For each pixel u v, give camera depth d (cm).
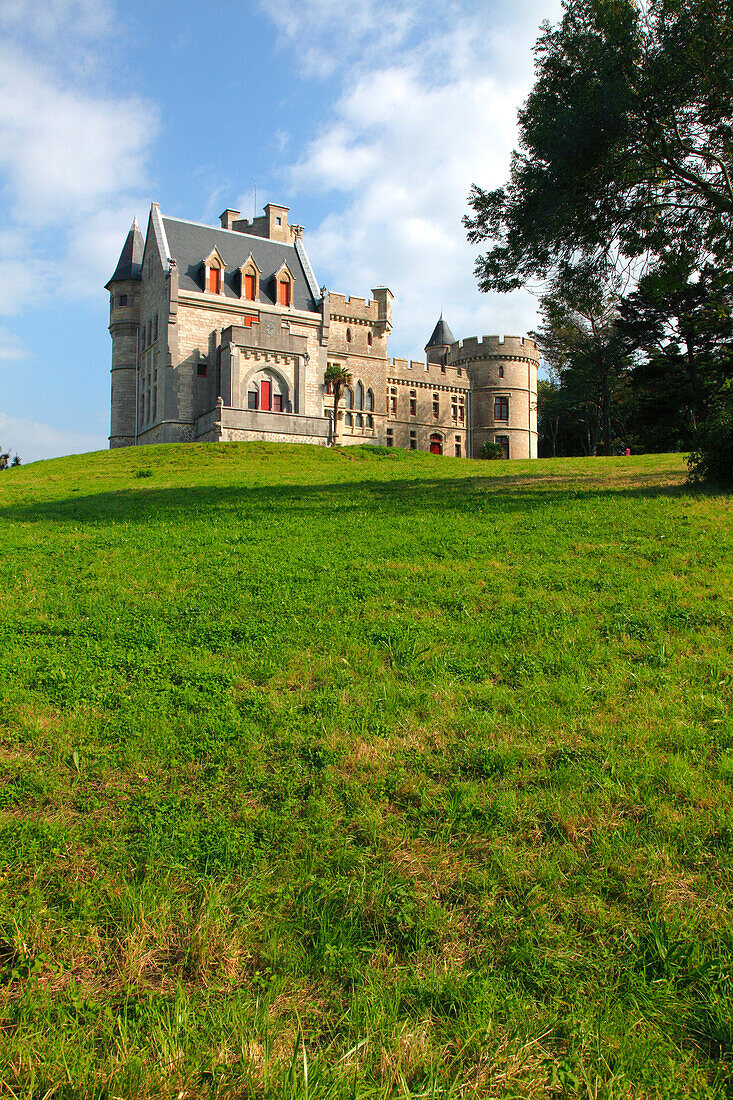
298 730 589
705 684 668
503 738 576
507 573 1075
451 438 7481
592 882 427
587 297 2175
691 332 5194
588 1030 340
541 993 362
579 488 1966
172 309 5328
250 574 1082
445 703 634
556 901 413
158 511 1797
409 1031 337
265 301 5831
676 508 1519
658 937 384
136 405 6175
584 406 7325
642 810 486
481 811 488
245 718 609
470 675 698
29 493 2431
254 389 5244
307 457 3847
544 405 7894
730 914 402
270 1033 334
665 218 2058
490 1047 331
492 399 7650
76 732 580
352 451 4156
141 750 557
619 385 6725
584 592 965
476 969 373
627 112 1847
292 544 1314
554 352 7012
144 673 699
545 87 1981
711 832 462
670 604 896
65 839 454
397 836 466
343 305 6669
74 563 1179
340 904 413
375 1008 346
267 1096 304
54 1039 326
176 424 5291
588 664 723
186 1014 338
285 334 5344
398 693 650
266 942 388
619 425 7431
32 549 1305
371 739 574
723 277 2059
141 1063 312
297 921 400
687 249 2075
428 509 1716
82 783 517
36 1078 308
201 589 1012
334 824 475
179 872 432
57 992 354
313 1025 344
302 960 376
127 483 2678
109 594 984
